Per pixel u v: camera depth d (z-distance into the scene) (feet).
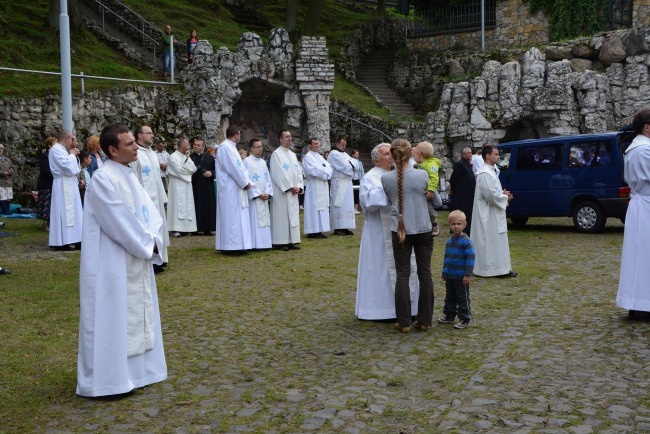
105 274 17.94
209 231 55.62
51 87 72.90
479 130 83.41
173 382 19.45
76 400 18.04
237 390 18.79
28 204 67.92
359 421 16.48
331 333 24.81
